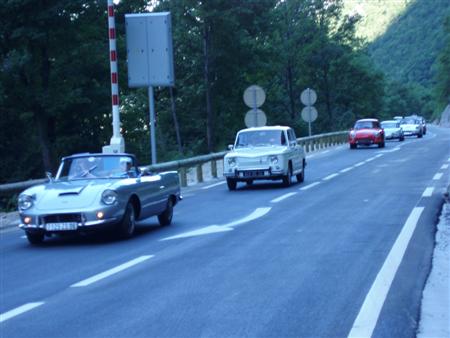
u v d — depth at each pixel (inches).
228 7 2031.3
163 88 2261.3
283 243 509.4
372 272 402.3
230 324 303.3
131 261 459.2
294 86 2974.9
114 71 930.1
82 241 561.3
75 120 1569.9
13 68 1334.9
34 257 494.6
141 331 297.1
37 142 1519.4
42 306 346.9
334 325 297.9
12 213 815.1
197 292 364.5
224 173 962.1
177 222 654.5
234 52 2081.7
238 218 661.3
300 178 1045.8
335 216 645.9
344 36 2945.4
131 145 1750.7
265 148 975.0
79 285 392.5
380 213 655.8
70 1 1359.5
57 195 536.4
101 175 581.0
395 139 2522.1
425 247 478.6
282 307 329.4
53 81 1466.5
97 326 307.1
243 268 423.5
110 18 929.5
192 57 2165.4
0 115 1417.3
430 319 306.8
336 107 3388.3
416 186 896.9
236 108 2364.7
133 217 565.9
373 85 3449.8
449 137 2613.2
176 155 1747.0
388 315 312.3
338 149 2048.5
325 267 418.9
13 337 294.7
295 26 2635.3
